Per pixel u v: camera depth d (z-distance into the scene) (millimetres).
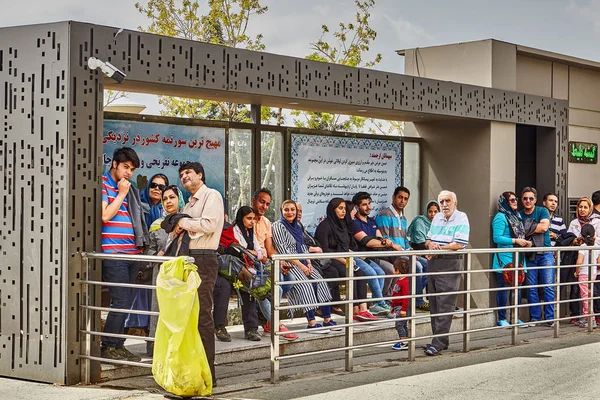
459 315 12117
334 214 11109
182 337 7227
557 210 14617
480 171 13430
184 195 10578
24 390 7609
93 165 7996
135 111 16359
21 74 8062
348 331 8789
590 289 12086
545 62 15992
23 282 8047
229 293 9711
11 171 8117
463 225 10188
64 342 7824
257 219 10391
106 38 8164
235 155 11359
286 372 8922
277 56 10133
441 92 12469
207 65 9281
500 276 12781
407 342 10117
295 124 30359
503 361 9500
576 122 16859
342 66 11008
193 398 7375
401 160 13453
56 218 7855
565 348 10523
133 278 8617
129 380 8148
